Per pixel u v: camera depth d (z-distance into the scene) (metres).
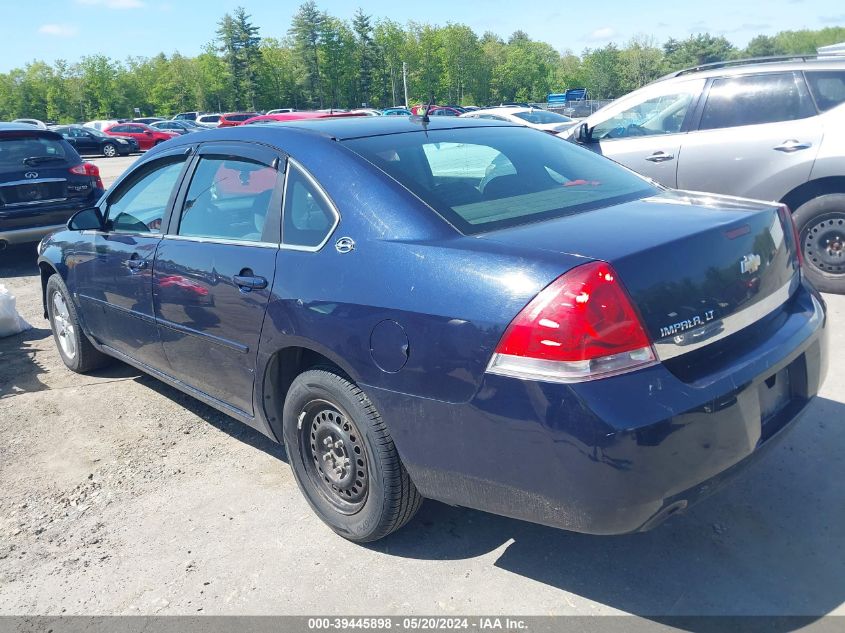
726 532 2.92
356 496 2.93
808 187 5.86
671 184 6.43
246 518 3.25
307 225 2.99
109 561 3.00
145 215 4.04
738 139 6.04
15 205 8.75
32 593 2.83
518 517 2.40
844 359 4.50
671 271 2.32
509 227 2.66
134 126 39.31
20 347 5.89
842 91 5.70
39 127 9.30
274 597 2.71
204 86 92.88
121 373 5.20
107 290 4.28
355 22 93.62
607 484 2.14
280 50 99.00
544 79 110.56
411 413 2.54
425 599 2.65
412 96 98.19
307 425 3.06
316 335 2.79
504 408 2.27
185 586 2.81
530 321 2.21
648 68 98.31
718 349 2.41
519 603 2.60
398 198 2.77
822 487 3.17
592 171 3.44
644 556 2.81
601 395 2.13
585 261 2.23
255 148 3.38
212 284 3.34
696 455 2.22
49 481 3.70
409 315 2.49
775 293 2.73
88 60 89.75
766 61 6.17
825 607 2.49
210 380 3.59
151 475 3.70
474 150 3.31
